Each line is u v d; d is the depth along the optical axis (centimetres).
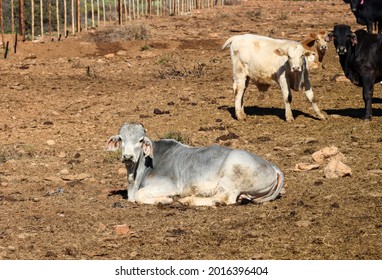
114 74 2503
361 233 985
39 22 3588
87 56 2819
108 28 3309
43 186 1282
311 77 2288
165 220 1053
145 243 974
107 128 1769
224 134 1656
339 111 1853
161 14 4156
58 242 985
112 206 1135
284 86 1716
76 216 1091
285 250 939
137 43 2950
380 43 1697
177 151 1142
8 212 1117
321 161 1384
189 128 1731
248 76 1764
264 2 4881
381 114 1800
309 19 3778
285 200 1140
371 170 1303
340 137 1586
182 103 2009
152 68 2581
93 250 957
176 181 1130
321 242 959
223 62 2631
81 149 1573
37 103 2081
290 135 1622
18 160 1480
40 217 1089
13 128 1789
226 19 3872
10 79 2428
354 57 1711
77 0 3306
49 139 1675
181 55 2770
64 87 2302
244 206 1108
